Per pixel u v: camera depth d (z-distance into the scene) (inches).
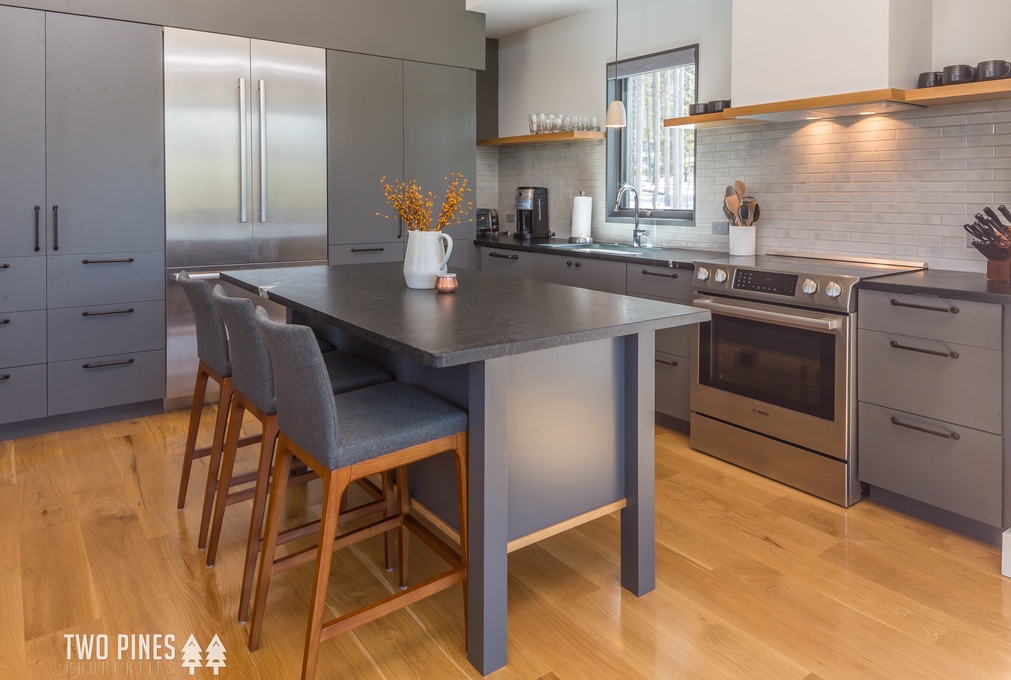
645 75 194.9
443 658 79.5
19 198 143.6
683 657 79.2
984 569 97.4
